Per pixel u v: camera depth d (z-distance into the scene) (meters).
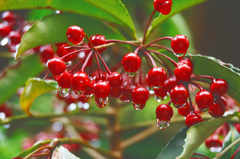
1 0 0.36
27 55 0.44
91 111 0.48
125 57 0.34
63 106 0.53
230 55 0.90
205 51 0.89
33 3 0.36
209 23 0.89
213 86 0.35
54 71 0.34
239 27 0.91
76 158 0.35
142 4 0.63
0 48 0.66
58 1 0.36
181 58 0.36
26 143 0.50
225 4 0.90
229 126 0.39
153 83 0.35
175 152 0.35
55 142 0.37
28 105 0.41
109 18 0.38
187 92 0.34
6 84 0.44
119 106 0.49
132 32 0.38
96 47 0.35
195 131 0.34
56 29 0.37
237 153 0.37
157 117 0.35
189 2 0.37
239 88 0.35
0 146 0.57
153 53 0.37
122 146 0.47
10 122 0.42
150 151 0.64
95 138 0.56
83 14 0.37
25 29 0.43
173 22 0.57
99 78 0.35
